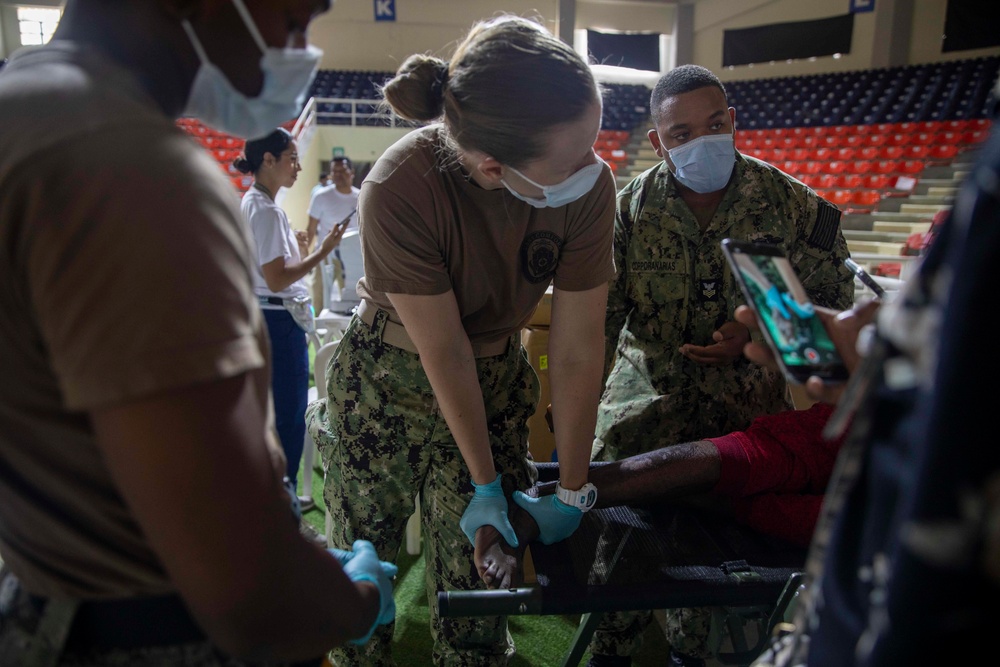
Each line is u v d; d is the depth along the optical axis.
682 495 1.35
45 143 0.49
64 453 0.56
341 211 4.54
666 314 1.69
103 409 0.48
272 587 0.54
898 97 10.44
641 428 1.69
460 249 1.17
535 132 0.94
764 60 12.02
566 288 1.26
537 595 1.09
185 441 0.49
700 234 1.67
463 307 1.25
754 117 11.32
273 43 0.61
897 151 9.29
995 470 0.36
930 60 10.90
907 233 7.39
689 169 1.58
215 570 0.51
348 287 3.51
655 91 1.66
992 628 0.37
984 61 10.19
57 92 0.52
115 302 0.47
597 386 1.28
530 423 2.32
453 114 0.99
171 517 0.50
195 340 0.48
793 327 0.73
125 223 0.47
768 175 1.66
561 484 1.28
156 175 0.49
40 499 0.57
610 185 1.20
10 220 0.49
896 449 0.45
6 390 0.54
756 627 1.44
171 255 0.48
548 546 1.25
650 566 1.20
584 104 0.95
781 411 1.74
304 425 2.61
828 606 0.50
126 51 0.57
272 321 2.46
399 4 12.07
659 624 2.05
